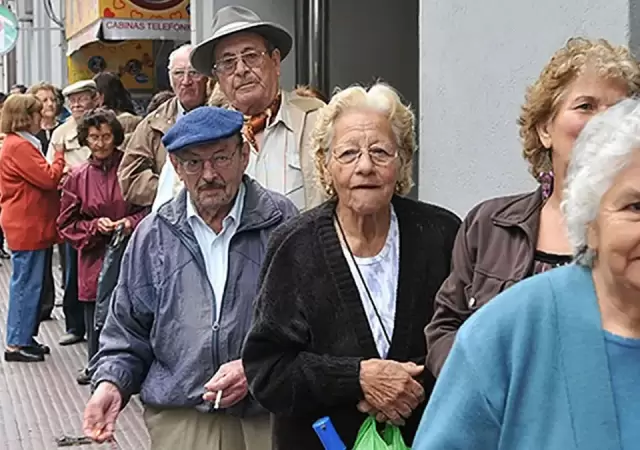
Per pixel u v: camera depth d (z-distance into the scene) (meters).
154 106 7.97
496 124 4.42
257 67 4.34
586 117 2.62
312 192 4.29
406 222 3.12
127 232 7.08
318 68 8.99
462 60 4.68
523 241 2.73
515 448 2.03
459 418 2.08
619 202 1.95
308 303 3.00
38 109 8.76
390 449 2.91
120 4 12.41
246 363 3.08
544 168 2.79
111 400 3.50
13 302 8.97
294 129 4.38
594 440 1.95
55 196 8.93
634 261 1.94
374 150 3.01
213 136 3.43
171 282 3.55
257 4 8.91
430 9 4.97
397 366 2.90
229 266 3.56
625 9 3.58
